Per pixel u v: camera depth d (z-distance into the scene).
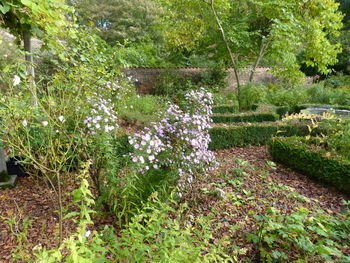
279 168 4.36
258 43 9.82
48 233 2.28
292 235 2.14
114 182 2.49
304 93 9.88
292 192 3.39
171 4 9.05
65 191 2.91
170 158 2.89
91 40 3.33
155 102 7.87
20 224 2.40
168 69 10.92
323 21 8.10
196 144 2.95
